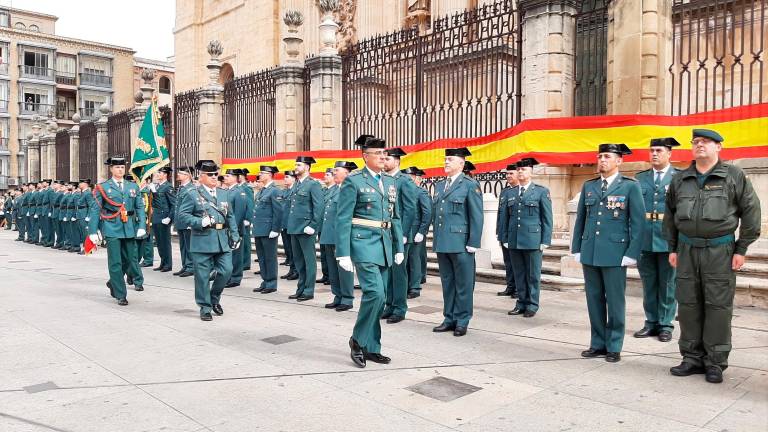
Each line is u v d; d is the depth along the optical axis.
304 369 5.48
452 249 6.81
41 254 17.17
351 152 15.05
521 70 11.67
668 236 5.52
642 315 7.78
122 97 57.12
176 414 4.39
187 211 7.70
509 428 4.09
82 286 10.69
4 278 11.76
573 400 4.64
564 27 11.19
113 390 4.93
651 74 10.02
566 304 8.59
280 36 29.03
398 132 14.73
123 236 9.02
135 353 6.05
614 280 5.72
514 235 8.09
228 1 32.31
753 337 6.46
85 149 28.97
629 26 10.11
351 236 5.73
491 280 10.59
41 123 43.97
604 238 5.82
